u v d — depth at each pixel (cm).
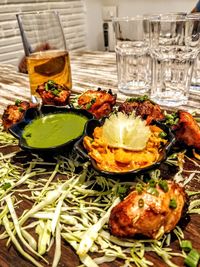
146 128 18
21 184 19
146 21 33
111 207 16
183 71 30
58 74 32
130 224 13
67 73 33
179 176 18
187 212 15
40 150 19
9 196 17
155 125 20
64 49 33
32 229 15
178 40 29
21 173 20
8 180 19
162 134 19
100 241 14
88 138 18
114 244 14
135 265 13
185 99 29
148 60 35
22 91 36
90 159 17
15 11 67
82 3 86
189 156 20
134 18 34
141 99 23
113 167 17
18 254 14
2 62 68
